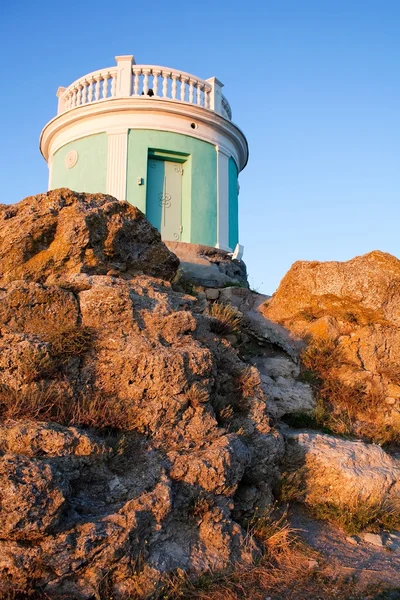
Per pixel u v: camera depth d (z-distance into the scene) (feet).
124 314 22.24
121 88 50.83
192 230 50.90
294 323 33.60
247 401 23.66
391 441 28.27
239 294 37.11
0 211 27.61
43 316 21.57
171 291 27.55
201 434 20.04
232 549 17.92
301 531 20.59
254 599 15.94
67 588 14.66
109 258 27.37
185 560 16.78
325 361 30.63
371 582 17.42
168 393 20.10
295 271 34.40
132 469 18.07
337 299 32.50
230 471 18.80
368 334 31.71
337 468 23.17
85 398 19.27
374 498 22.75
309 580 17.28
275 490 22.45
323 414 27.86
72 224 25.99
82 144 52.19
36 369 18.85
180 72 51.90
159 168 52.26
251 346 31.58
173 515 17.44
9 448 16.11
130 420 19.47
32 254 26.21
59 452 16.42
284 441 24.27
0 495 14.25
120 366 20.27
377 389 30.04
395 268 32.04
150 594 15.21
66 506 15.55
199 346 22.31
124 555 15.35
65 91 55.16
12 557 14.08
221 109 55.21
